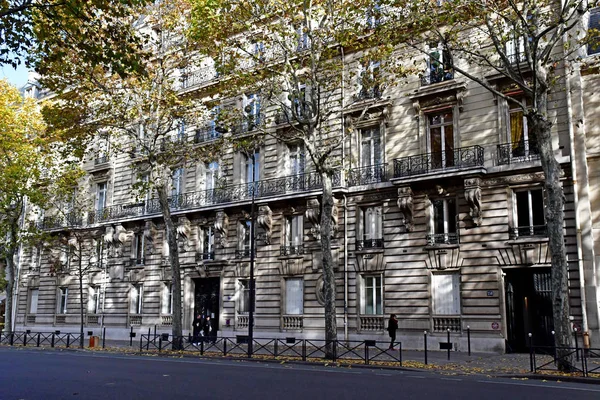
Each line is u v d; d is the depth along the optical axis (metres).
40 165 37.56
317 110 22.36
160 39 28.31
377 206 27.56
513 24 17.62
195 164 35.16
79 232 40.91
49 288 42.91
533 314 23.69
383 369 17.62
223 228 32.38
